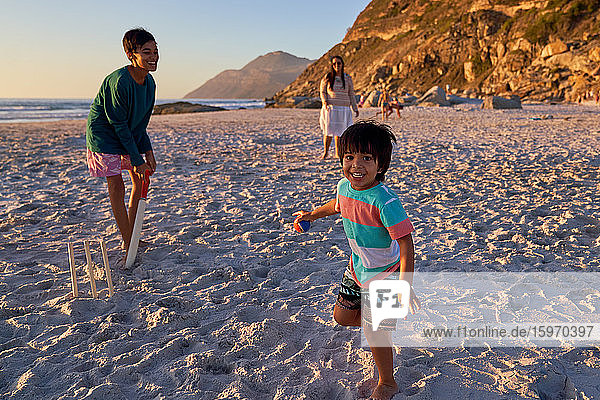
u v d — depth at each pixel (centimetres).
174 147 1283
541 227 503
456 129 1706
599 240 457
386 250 231
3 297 353
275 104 5425
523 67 8062
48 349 283
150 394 242
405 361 268
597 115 2428
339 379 252
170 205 630
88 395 236
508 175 796
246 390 242
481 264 407
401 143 1279
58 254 448
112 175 415
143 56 385
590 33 6950
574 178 755
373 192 222
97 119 403
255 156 1100
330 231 514
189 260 434
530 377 247
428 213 578
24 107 9038
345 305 249
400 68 11788
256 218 566
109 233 514
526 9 9519
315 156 1088
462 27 10631
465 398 235
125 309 338
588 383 245
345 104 952
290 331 304
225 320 320
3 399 239
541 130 1592
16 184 784
